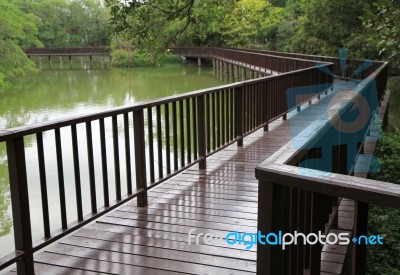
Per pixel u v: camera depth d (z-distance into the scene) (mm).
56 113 18734
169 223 3873
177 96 4820
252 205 4312
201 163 5621
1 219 7570
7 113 19000
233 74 31766
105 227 3789
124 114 3963
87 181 9125
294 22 33406
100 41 63875
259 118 7762
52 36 59438
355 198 1511
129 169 4059
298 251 2105
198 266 3096
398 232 5539
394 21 6027
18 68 29719
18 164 2758
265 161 1840
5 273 2980
